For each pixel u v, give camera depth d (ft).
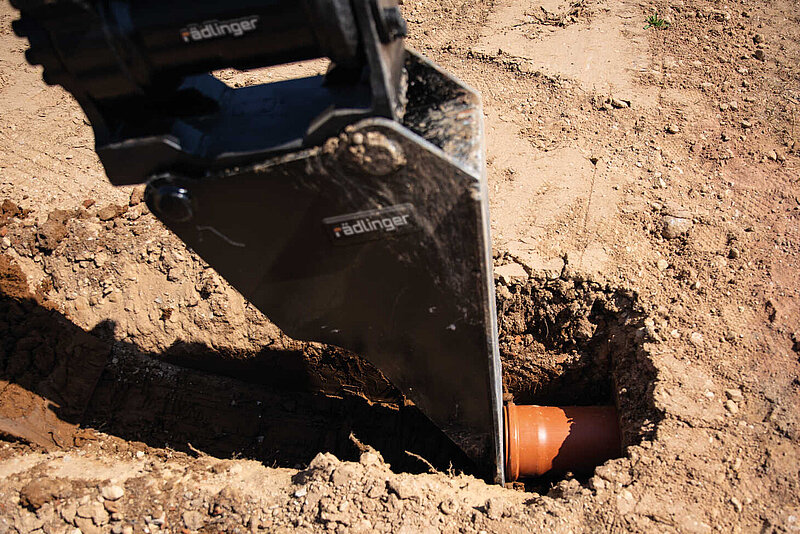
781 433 5.10
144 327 6.93
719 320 5.81
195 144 4.19
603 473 5.13
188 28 3.93
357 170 4.08
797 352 5.51
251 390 7.07
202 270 6.96
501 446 5.58
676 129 7.30
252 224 4.40
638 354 5.83
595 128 7.49
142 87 4.10
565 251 6.47
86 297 7.00
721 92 7.66
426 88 4.46
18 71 9.29
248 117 4.30
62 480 5.50
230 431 6.76
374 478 5.27
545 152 7.34
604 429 5.83
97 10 3.83
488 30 9.01
